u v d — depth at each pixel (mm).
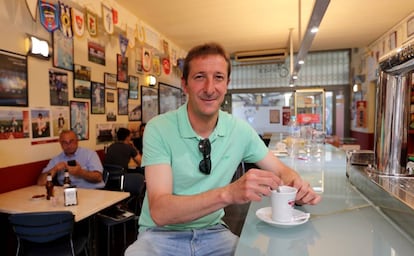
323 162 2184
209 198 893
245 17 4434
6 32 2365
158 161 1142
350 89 7176
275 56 6371
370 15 4402
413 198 932
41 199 2215
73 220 1863
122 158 3582
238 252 786
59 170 2643
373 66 5926
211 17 4441
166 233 1205
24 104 2535
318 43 6090
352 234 889
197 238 1209
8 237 2367
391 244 812
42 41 2664
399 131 1256
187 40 5676
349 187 1450
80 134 3225
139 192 2809
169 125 1202
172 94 5832
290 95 7617
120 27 3961
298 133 3445
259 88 7766
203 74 1135
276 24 4738
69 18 2992
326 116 7418
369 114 6121
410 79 1242
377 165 1328
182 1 3840
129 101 4242
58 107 2910
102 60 3596
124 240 2908
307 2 3895
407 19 4430
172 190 1175
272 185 872
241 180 876
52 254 1942
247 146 1371
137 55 4453
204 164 1194
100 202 2152
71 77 3086
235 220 3396
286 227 951
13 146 2447
